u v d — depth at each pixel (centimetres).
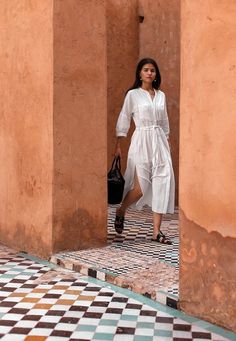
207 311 345
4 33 570
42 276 452
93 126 527
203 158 340
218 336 321
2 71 577
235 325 325
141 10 906
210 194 336
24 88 539
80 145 519
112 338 321
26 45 532
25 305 379
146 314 360
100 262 474
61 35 499
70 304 381
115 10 888
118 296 398
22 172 548
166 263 471
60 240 511
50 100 500
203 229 343
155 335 325
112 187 574
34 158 528
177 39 843
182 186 359
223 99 323
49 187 507
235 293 323
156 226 571
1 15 573
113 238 585
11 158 567
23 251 548
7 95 570
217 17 324
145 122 579
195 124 345
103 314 361
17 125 554
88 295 401
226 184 324
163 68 866
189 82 348
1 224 591
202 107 339
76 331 332
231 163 320
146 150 574
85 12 514
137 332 329
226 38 320
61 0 497
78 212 522
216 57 327
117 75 897
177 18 842
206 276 344
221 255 331
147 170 576
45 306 377
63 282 434
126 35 905
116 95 897
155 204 564
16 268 479
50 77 499
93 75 524
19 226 556
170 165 573
